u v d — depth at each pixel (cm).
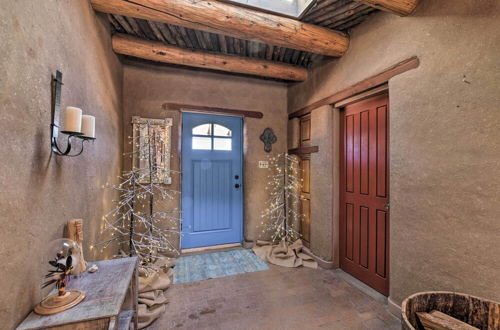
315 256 286
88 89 167
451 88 144
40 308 95
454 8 143
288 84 354
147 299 188
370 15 206
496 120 124
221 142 337
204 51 267
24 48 94
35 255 102
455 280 141
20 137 92
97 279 119
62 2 127
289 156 349
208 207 331
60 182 125
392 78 184
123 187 280
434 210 153
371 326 169
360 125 243
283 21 208
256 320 176
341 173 270
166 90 298
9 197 85
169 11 181
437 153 152
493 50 125
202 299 204
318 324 172
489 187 126
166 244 267
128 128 285
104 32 206
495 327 108
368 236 231
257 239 339
